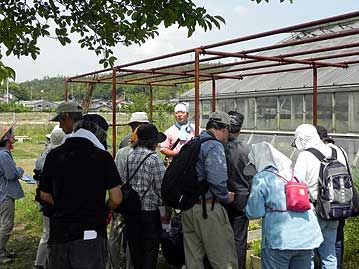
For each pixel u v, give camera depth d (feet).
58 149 12.86
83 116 15.69
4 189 21.34
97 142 13.15
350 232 20.04
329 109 47.67
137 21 17.25
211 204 14.88
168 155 23.76
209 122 15.53
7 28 18.33
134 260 16.81
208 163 14.64
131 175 16.53
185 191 14.93
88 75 33.30
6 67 13.92
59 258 12.14
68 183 12.29
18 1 20.66
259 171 14.01
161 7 17.15
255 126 57.52
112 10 22.18
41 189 12.95
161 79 35.83
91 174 12.40
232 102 60.95
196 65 18.99
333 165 15.26
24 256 22.99
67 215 12.17
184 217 15.29
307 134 15.89
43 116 171.73
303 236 13.35
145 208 16.44
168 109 97.96
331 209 15.02
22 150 85.35
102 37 23.41
